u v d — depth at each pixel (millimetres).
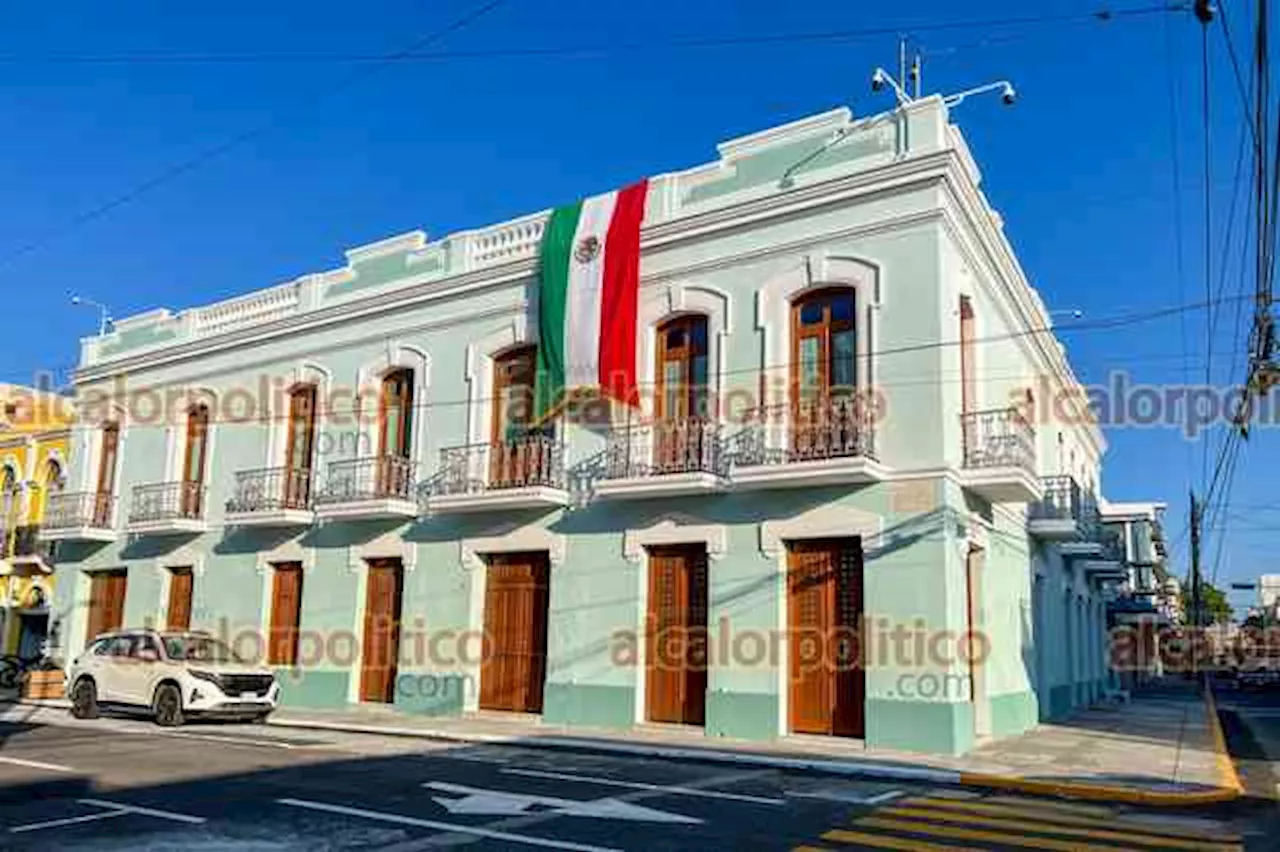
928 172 15250
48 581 28469
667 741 14969
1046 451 23562
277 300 23906
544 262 18844
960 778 12180
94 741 14812
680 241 17547
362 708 20141
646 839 8359
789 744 14648
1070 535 21000
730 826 9008
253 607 22500
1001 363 19188
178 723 17109
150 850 7711
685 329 17656
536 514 18516
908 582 14602
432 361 20672
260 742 14922
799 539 15711
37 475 29375
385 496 19969
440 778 11562
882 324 15430
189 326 25594
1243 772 14328
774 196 16547
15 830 8430
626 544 17297
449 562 19562
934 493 14602
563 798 10320
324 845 7941
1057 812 10305
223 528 23500
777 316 16422
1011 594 18625
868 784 11891
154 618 24469
